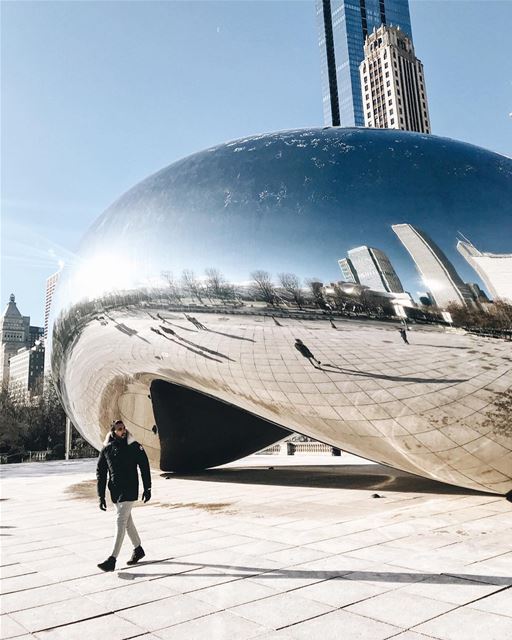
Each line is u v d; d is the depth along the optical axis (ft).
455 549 16.98
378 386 21.06
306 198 22.86
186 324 24.75
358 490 31.42
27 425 189.88
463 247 20.42
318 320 21.48
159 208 26.68
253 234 23.18
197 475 42.80
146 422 35.76
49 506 30.48
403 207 21.47
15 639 11.10
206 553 17.63
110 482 16.60
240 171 25.11
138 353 28.12
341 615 11.78
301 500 28.53
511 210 21.11
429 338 20.03
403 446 22.74
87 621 12.02
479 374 19.67
